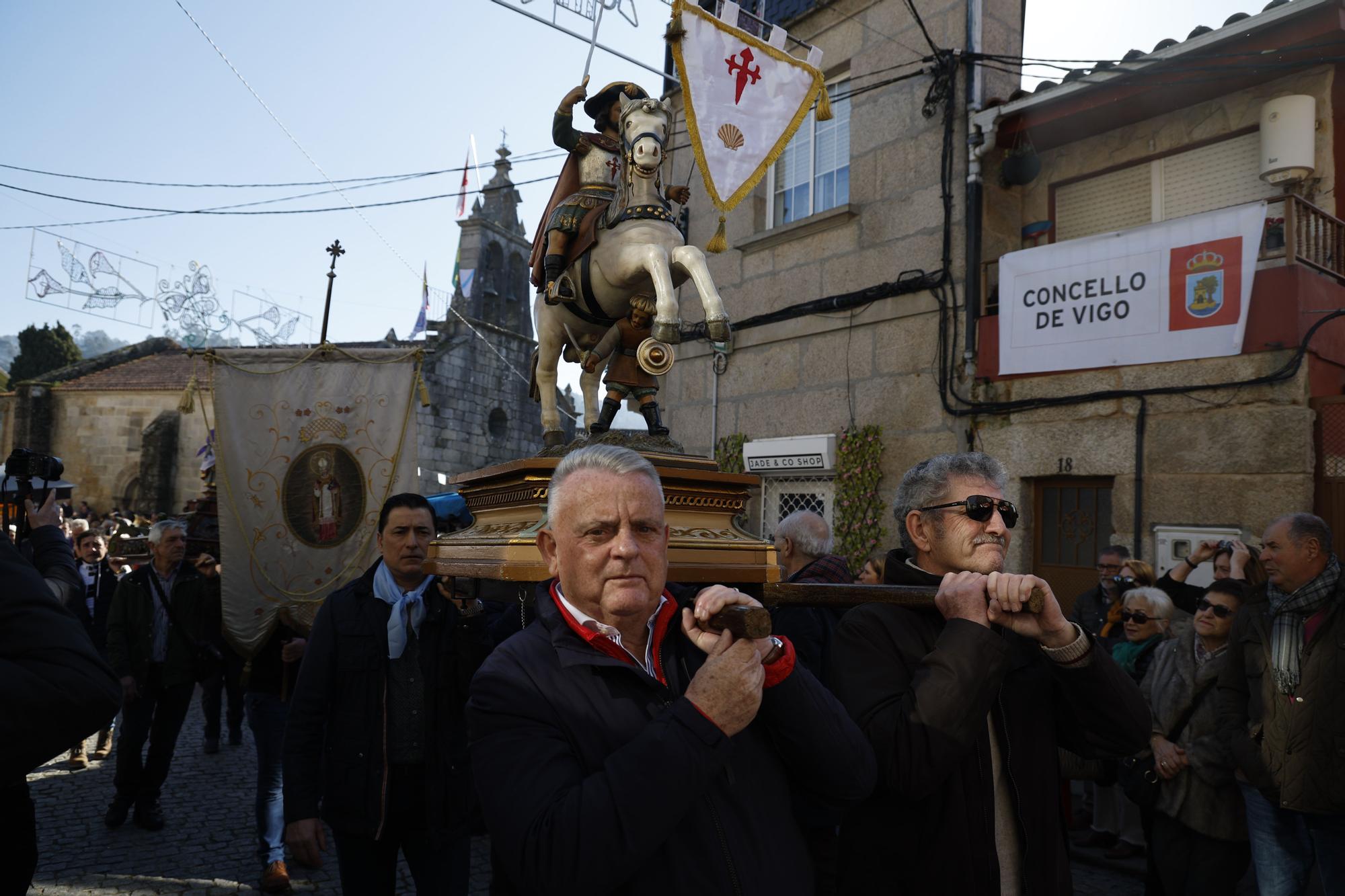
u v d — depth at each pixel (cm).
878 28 909
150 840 508
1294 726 304
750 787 156
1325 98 689
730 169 373
